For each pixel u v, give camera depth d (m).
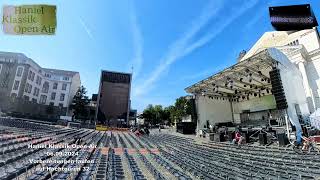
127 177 7.48
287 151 12.38
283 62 16.66
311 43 21.78
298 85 17.81
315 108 18.88
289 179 7.11
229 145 16.88
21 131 18.17
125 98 39.28
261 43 30.25
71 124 34.09
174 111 49.81
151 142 20.98
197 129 28.36
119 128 35.38
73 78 57.25
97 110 37.62
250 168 8.92
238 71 20.52
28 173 6.72
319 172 7.70
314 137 13.75
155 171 8.59
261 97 28.34
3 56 43.41
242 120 30.92
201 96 30.19
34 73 46.78
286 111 14.90
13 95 40.91
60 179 6.40
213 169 8.95
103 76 39.44
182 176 7.89
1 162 6.87
